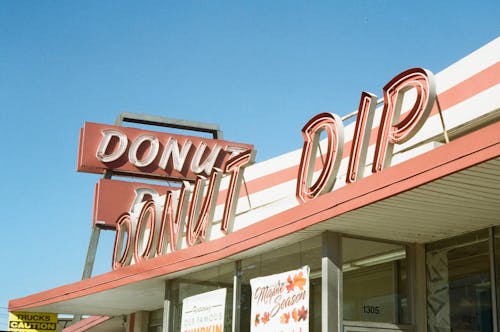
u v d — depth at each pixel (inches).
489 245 462.9
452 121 522.6
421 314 496.7
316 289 487.2
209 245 596.4
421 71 450.9
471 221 453.4
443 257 496.1
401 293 498.6
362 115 489.7
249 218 677.9
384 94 474.3
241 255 565.3
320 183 510.6
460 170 360.8
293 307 498.3
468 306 468.8
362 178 465.1
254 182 762.2
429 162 378.0
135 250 747.4
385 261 498.6
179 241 686.5
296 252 512.7
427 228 472.4
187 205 694.5
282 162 738.8
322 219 454.9
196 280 647.8
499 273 451.5
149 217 743.7
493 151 342.3
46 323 922.1
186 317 655.8
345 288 479.2
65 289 814.5
